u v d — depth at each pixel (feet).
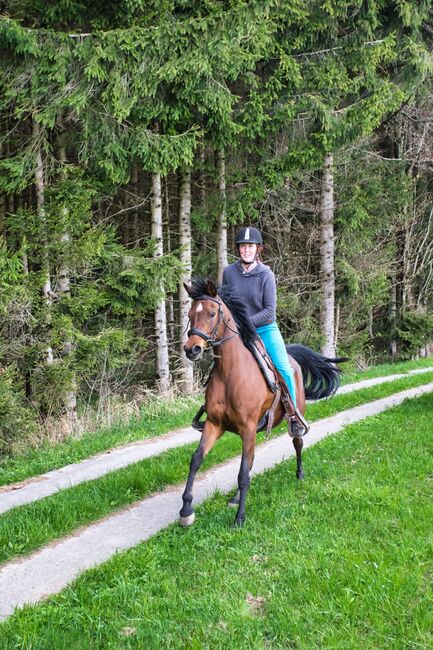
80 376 39.06
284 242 61.57
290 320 62.18
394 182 64.69
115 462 28.09
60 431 35.04
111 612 12.92
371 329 76.84
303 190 59.31
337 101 44.70
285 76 41.01
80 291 36.19
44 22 33.73
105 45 31.81
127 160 36.11
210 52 33.35
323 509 18.19
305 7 41.14
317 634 11.60
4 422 31.27
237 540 16.24
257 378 18.20
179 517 18.45
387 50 44.27
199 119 39.09
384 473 21.42
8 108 35.73
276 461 26.17
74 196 34.32
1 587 14.85
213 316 17.10
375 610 12.19
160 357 44.19
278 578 13.92
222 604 12.79
